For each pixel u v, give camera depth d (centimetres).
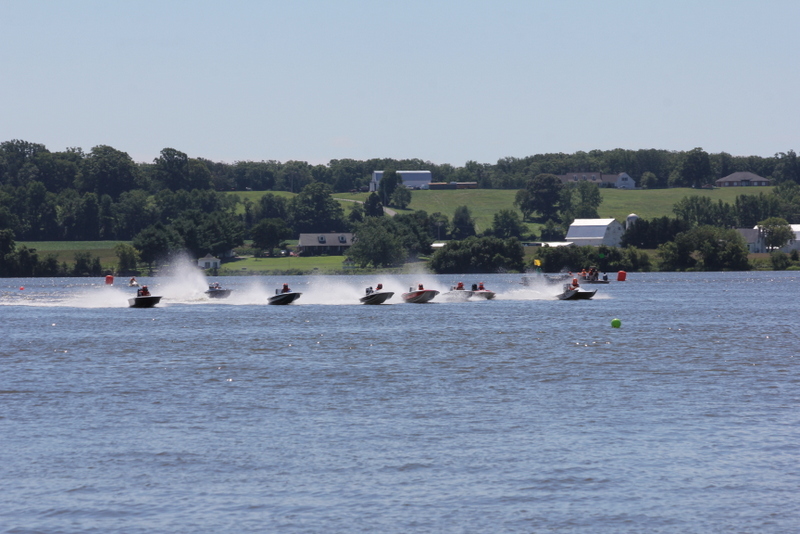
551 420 9869
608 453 8456
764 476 7712
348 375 13288
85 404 10969
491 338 18512
